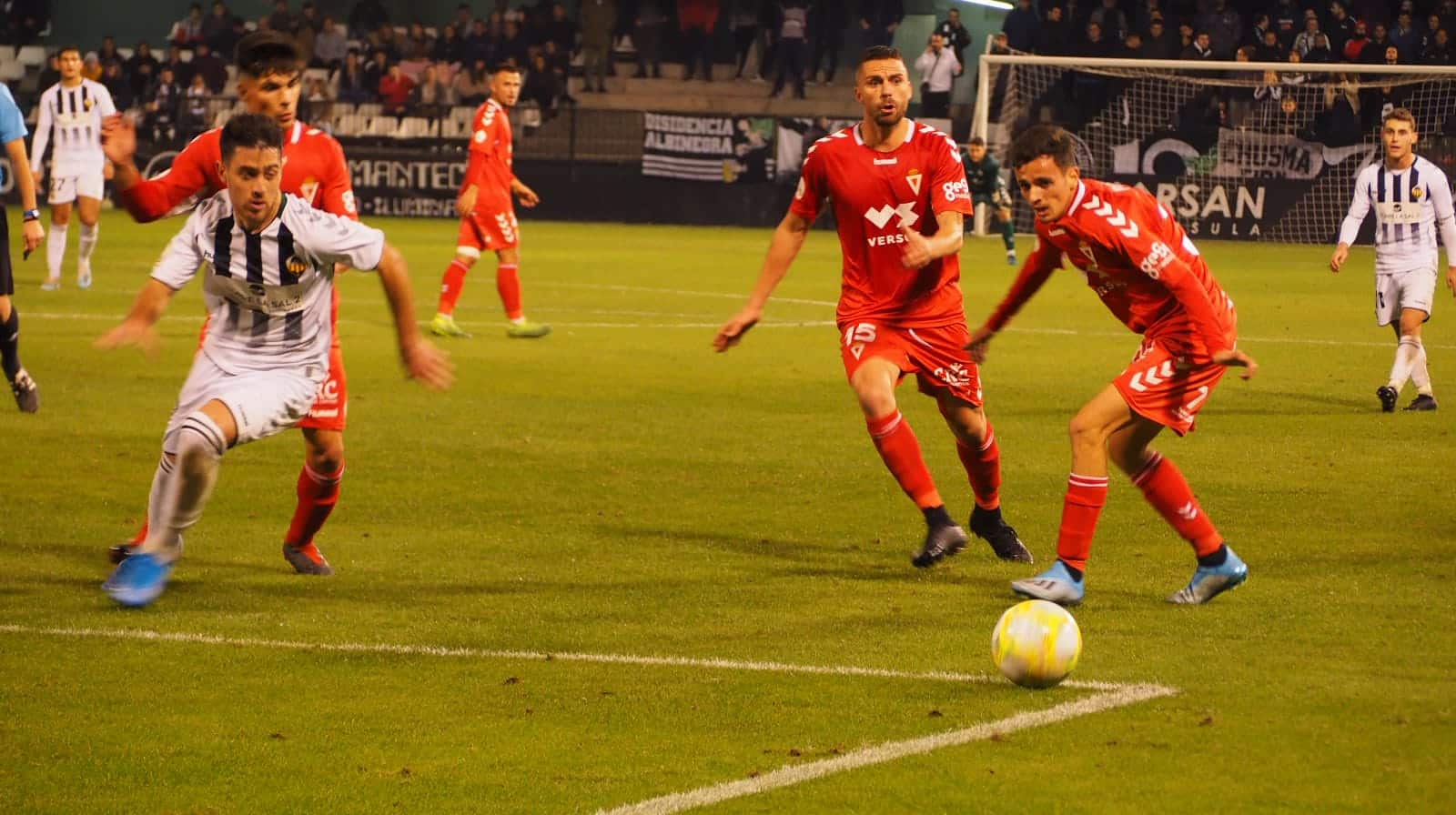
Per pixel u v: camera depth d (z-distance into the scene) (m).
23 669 11.21
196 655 11.60
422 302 39.31
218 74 76.69
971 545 15.44
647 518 16.53
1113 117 68.06
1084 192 12.74
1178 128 66.00
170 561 12.73
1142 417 12.89
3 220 20.78
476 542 15.41
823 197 15.12
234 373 12.65
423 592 13.51
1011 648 10.69
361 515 16.62
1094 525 12.95
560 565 14.50
